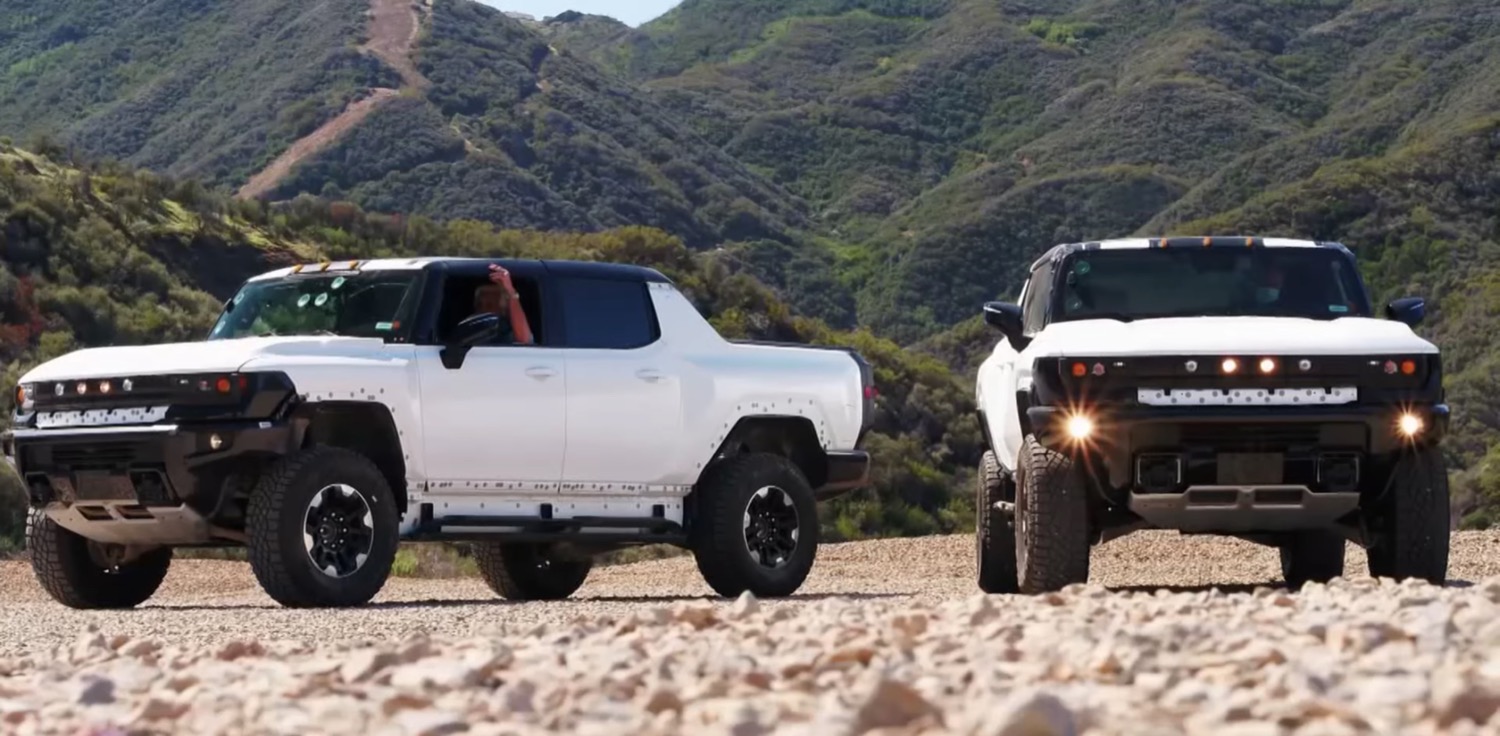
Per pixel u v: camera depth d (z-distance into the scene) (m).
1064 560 10.59
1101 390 10.47
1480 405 89.69
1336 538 13.19
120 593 12.62
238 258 69.81
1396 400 10.47
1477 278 121.00
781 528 13.16
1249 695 4.37
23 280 54.19
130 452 11.24
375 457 11.85
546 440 12.16
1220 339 10.55
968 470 63.62
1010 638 6.14
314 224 78.19
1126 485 10.59
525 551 14.52
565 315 12.48
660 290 13.03
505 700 4.78
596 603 11.55
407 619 9.59
